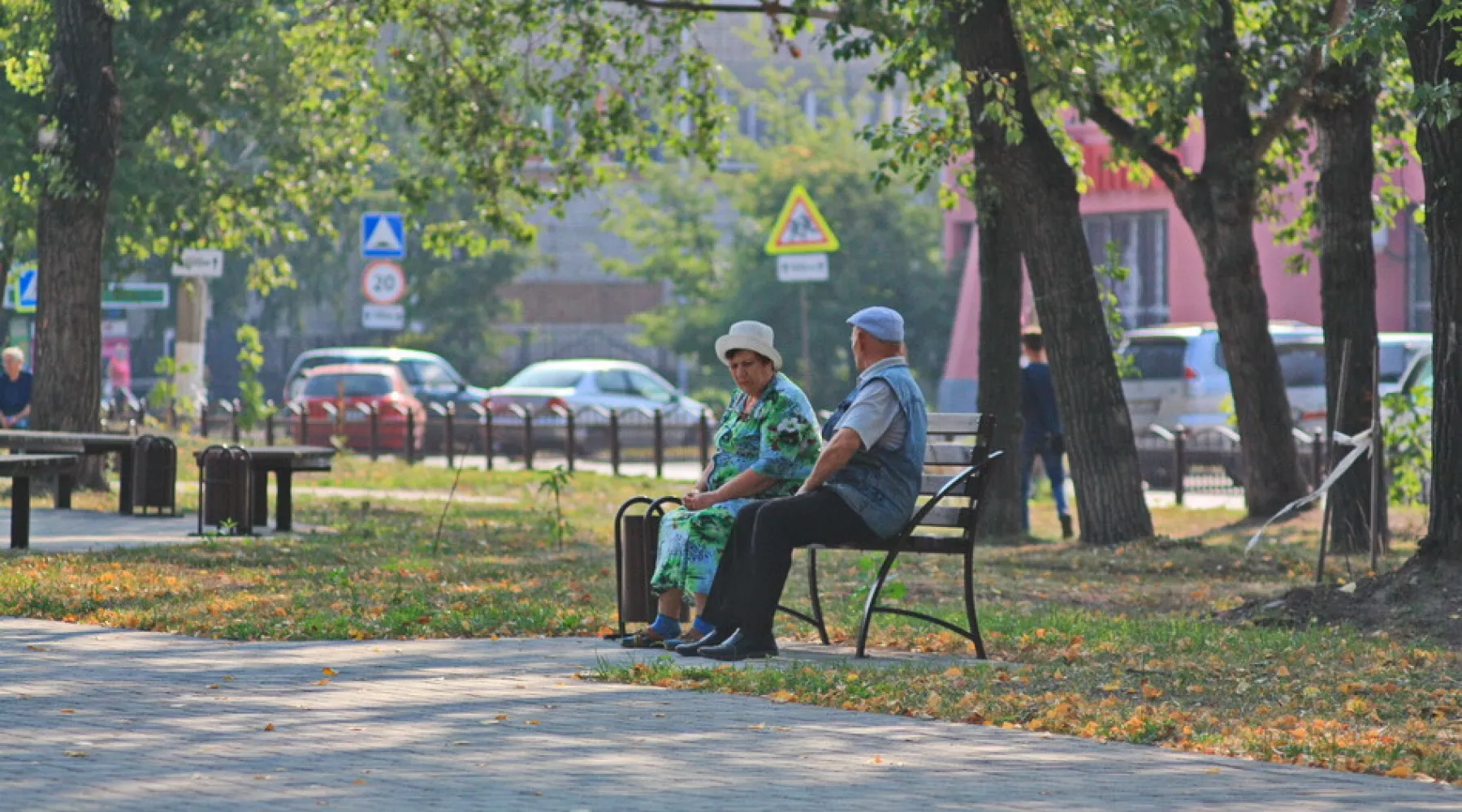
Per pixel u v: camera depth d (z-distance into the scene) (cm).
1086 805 1038
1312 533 3394
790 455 1695
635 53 4075
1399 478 3562
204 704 1323
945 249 9619
